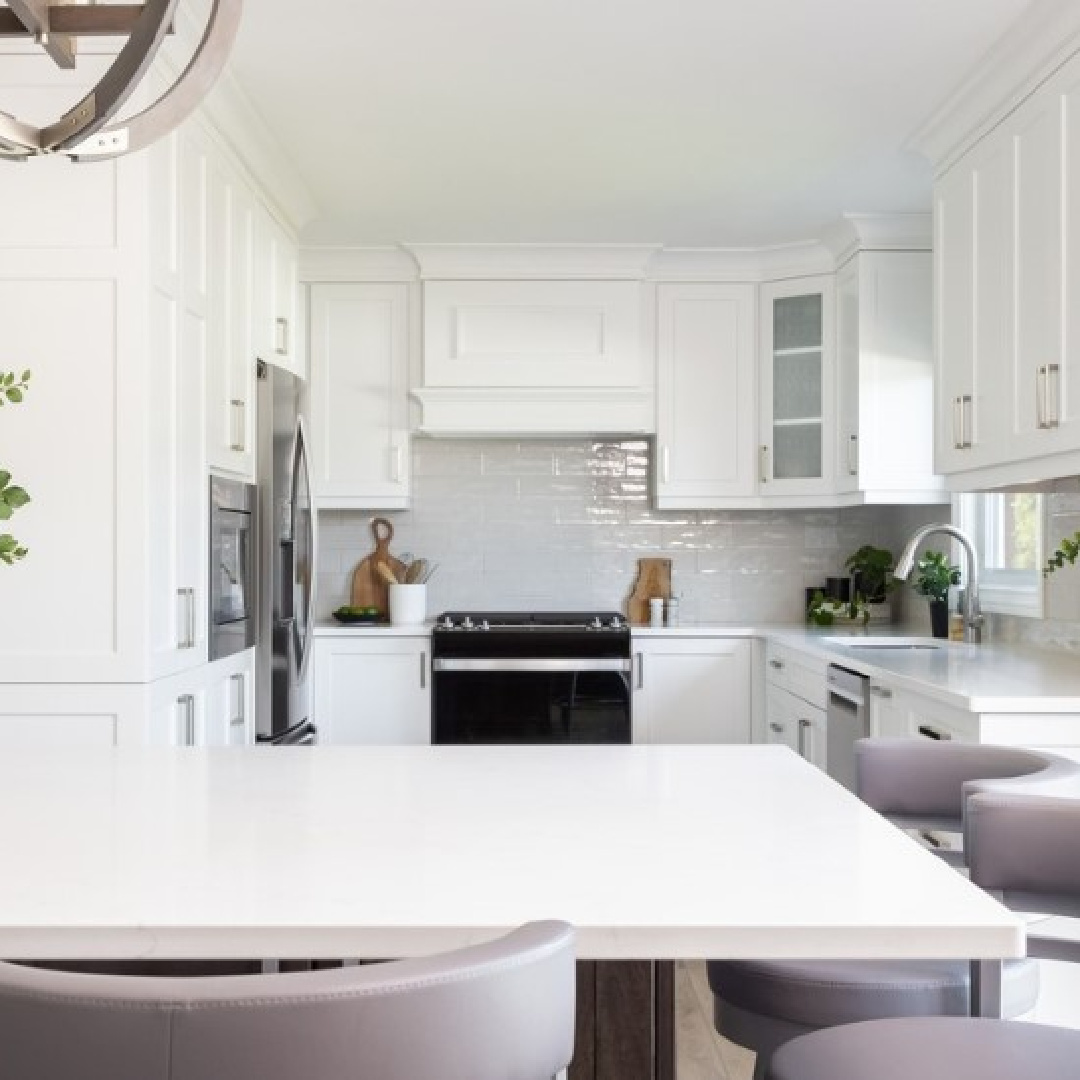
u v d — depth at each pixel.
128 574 2.99
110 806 1.71
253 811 1.68
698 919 1.17
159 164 3.09
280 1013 0.90
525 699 5.23
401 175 4.34
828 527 5.75
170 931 1.16
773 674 5.07
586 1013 1.46
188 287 3.35
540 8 3.03
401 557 5.73
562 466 5.76
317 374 5.40
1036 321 3.09
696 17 3.08
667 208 4.75
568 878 1.32
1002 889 1.66
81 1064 0.91
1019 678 3.16
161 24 1.39
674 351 5.43
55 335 2.99
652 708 5.29
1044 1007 2.72
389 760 2.11
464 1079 0.96
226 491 3.75
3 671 2.99
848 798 1.76
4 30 1.48
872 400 4.89
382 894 1.25
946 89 3.51
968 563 4.34
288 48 3.26
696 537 5.75
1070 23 2.88
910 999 1.64
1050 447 3.00
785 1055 1.38
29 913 1.19
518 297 5.35
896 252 4.89
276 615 4.18
